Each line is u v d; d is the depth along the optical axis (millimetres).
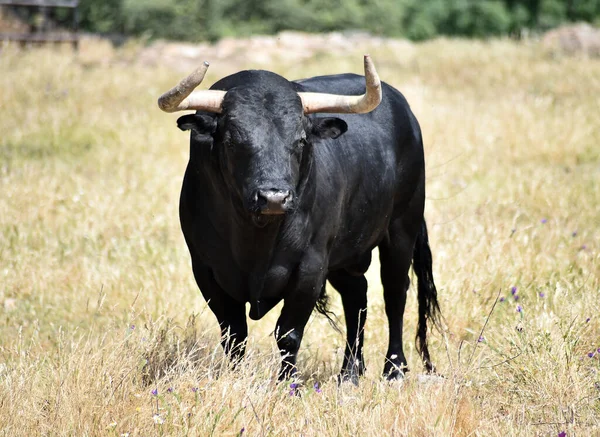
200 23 128625
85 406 16812
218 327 24734
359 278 23609
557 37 83688
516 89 61906
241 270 19219
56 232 32781
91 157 43344
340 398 18109
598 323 22000
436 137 44750
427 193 37625
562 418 17672
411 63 74438
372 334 25000
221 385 17250
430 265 24203
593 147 45188
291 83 19750
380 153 22078
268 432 16359
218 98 18188
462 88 62375
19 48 75062
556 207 35312
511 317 23641
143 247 30812
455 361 21844
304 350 23484
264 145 17500
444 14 147375
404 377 20688
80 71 65125
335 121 18750
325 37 91750
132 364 18656
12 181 38344
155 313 25312
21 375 18141
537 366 19422
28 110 51500
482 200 36281
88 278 28062
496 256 27906
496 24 145750
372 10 135250
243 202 17484
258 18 129875
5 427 16344
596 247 29688
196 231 19625
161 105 17797
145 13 126375
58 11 126438
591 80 63969
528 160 44156
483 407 18078
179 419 16516
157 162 42375
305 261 19312
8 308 26594
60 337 21938
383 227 22578
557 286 24141
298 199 18281
